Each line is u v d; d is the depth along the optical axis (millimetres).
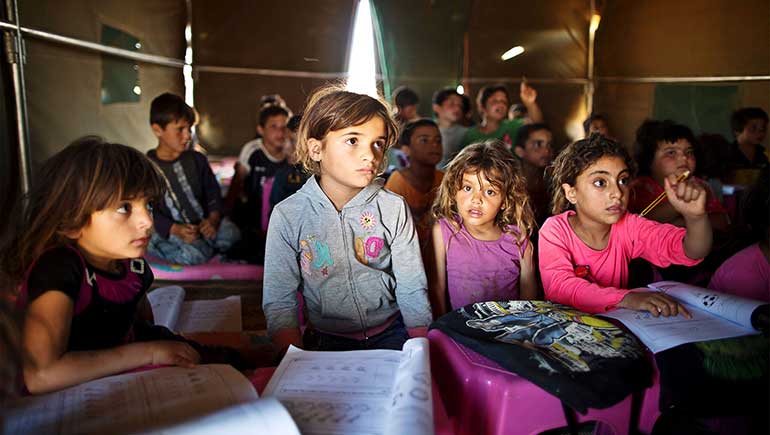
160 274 2984
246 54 5746
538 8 5977
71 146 1198
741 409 1223
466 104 4996
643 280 2014
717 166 3613
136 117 4203
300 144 1628
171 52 4980
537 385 1057
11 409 938
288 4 5668
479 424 1116
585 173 1646
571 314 1319
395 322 1717
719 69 4492
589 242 1741
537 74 6164
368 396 1057
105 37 3697
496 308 1369
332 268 1596
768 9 4051
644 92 5309
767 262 1531
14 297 1113
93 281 1208
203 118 5766
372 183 1637
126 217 1189
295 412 1014
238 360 1575
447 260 1836
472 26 6102
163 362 1207
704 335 1221
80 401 1009
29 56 2738
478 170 1708
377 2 5938
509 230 1811
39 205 1167
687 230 1584
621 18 5496
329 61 5957
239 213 3943
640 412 1178
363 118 1443
